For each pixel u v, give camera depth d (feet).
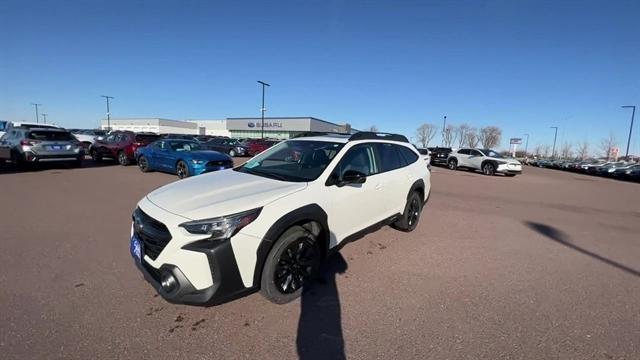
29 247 14.46
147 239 9.41
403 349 8.55
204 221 8.79
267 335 8.96
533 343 8.95
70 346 8.28
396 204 16.33
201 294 8.69
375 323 9.65
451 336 9.14
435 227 20.11
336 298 10.97
